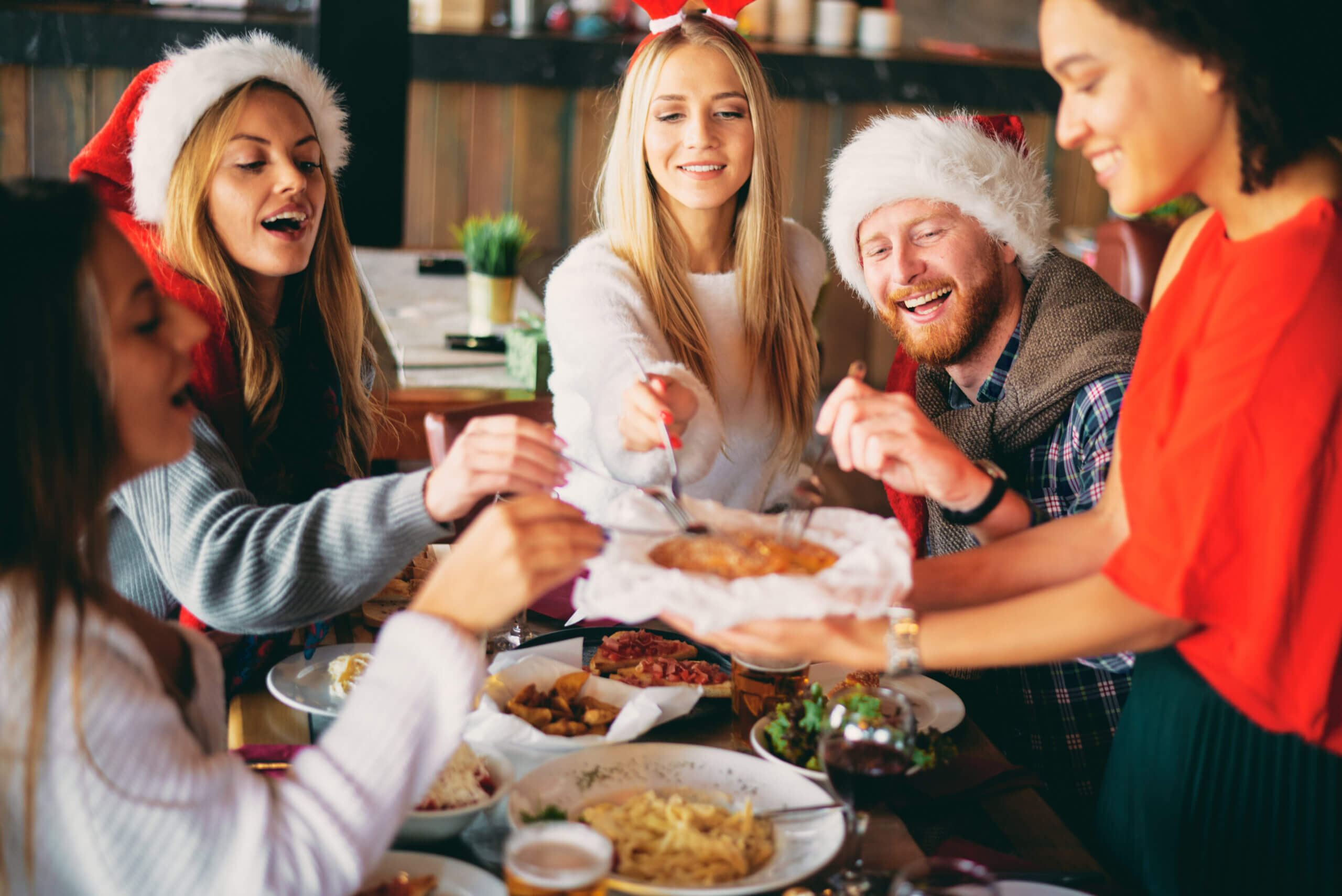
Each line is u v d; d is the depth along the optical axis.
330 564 1.25
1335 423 0.97
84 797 0.79
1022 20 6.19
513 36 5.18
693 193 1.94
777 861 1.04
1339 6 0.95
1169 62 0.97
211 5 4.84
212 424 1.56
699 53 1.91
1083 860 1.12
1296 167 1.03
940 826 1.17
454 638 0.89
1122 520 1.25
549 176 5.45
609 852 0.89
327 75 4.46
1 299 0.81
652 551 0.99
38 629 0.81
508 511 0.93
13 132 4.78
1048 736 1.69
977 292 1.77
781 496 2.13
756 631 1.01
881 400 1.29
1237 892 1.16
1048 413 1.68
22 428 0.83
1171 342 1.14
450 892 0.98
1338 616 1.00
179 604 1.51
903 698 1.07
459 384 2.90
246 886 0.81
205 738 1.04
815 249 2.27
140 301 0.90
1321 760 1.09
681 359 1.95
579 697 1.35
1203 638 1.05
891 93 5.45
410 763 0.87
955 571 1.25
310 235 1.70
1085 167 5.66
